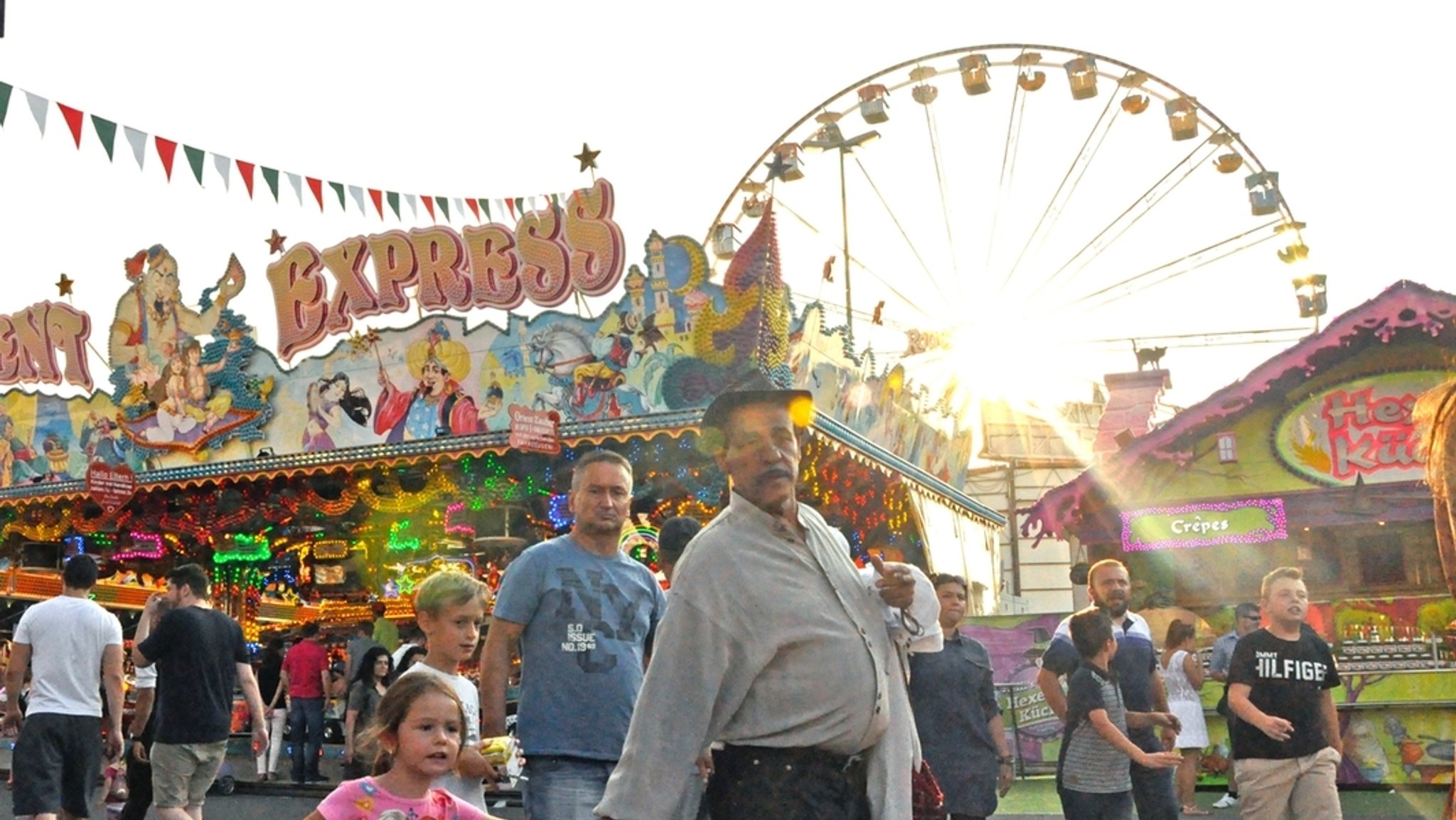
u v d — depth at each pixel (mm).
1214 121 25188
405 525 21719
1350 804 13117
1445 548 2652
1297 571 7148
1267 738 7074
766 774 3652
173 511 20453
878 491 19641
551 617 5781
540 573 5844
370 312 17766
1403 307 15812
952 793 7301
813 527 3861
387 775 4754
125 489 18906
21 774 8312
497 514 19469
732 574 3709
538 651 5770
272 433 18438
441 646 5852
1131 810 7410
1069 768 7387
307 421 18125
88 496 19906
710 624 3682
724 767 3742
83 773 8508
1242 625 13266
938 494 21625
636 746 3695
